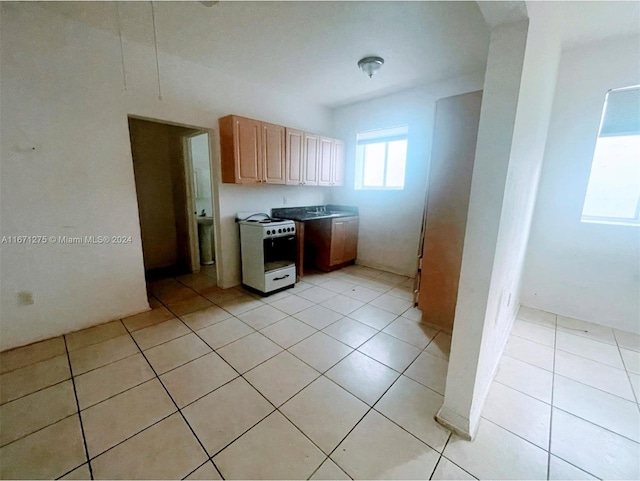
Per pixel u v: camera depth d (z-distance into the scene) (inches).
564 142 105.0
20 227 79.7
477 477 48.0
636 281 97.3
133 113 95.9
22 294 81.9
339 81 129.4
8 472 47.6
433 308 99.5
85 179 88.9
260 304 117.6
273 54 101.8
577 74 100.0
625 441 56.0
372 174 173.6
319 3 72.9
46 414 59.5
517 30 42.7
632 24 83.7
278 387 68.9
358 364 78.6
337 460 50.7
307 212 173.8
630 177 99.3
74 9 76.1
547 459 51.8
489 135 47.1
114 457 50.5
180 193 155.4
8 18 71.9
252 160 122.6
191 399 64.4
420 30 85.7
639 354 85.7
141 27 84.4
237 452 51.8
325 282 147.5
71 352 81.1
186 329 95.6
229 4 73.4
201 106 113.3
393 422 59.3
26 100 76.6
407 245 156.3
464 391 55.5
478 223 50.1
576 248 107.0
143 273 106.5
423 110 138.4
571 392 69.6
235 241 136.0
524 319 108.4
